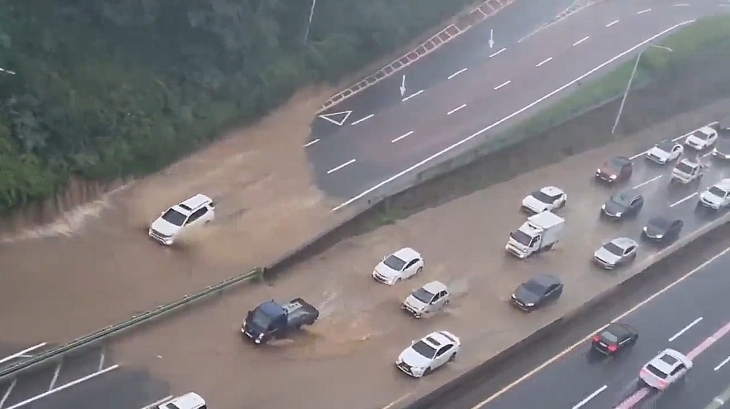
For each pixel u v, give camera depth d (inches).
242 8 2348.7
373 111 2551.7
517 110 2642.7
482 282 2048.5
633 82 2866.6
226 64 2352.4
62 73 2071.9
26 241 1830.7
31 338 1595.7
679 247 2274.9
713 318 2044.8
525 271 2116.1
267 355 1704.0
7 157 1861.5
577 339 1916.8
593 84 2815.0
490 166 2456.9
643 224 2394.2
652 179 2645.2
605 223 2373.3
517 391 1731.1
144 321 1697.8
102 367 1584.6
